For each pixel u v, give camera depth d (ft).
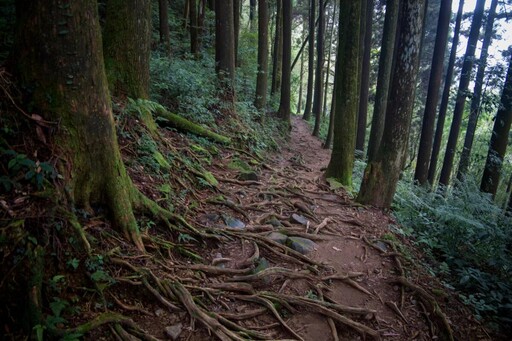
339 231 18.58
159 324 9.74
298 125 65.57
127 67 17.95
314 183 27.20
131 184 12.79
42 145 9.95
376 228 19.47
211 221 15.87
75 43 10.12
